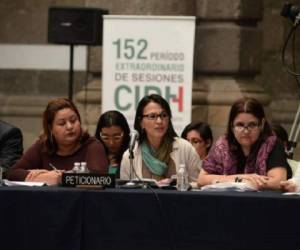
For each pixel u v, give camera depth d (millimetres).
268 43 15758
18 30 16641
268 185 7977
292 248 6977
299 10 11523
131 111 12539
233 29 13938
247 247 7016
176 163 8945
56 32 13430
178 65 12477
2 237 7191
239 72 14047
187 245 7062
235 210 7016
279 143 8445
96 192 7121
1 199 7180
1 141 9445
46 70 16531
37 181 8133
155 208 7074
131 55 12523
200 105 13969
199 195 7043
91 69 14359
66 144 8602
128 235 7102
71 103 8625
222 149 8531
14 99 16578
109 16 12555
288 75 15758
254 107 8305
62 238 7152
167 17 12477
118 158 9719
